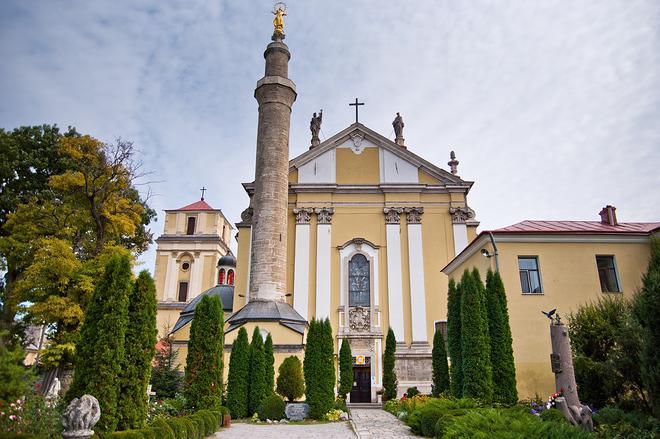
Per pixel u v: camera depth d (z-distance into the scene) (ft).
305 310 119.44
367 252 124.26
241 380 79.87
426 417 55.62
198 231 207.00
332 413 76.43
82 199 99.96
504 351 64.03
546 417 48.80
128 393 43.06
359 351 115.85
